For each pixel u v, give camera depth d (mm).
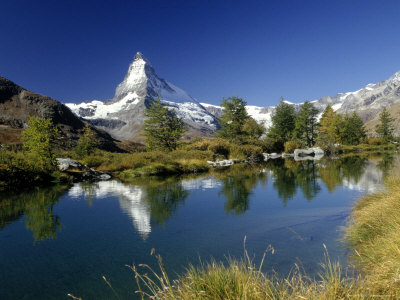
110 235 7289
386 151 49094
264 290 3051
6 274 5160
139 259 5660
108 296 4223
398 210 5586
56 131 18734
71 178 18203
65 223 8523
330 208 9359
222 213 9328
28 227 8148
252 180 17391
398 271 3223
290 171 21969
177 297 3078
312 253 5461
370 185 13414
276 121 66500
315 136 64188
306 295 2945
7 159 16141
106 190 14516
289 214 8844
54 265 5508
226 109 53625
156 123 38531
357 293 2775
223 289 2963
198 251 5953
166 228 7781
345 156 40688
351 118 71938
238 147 40656
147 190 14422
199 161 27562
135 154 27188
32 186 15875
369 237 5504
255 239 6582
